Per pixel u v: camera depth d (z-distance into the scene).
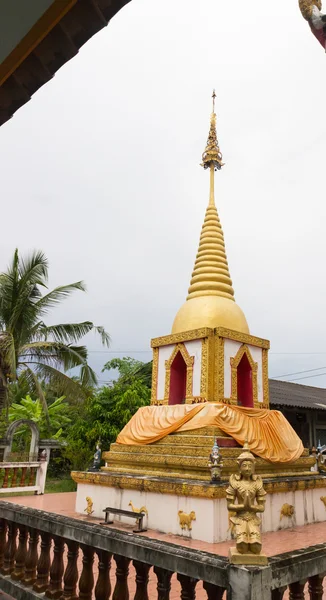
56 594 4.29
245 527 3.39
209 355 10.77
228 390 10.74
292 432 10.95
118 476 9.59
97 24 2.99
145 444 10.45
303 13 3.93
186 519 8.19
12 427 16.44
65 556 6.61
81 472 10.55
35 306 17.81
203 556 3.32
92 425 18.05
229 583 2.99
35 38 3.03
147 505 8.98
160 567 3.48
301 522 9.55
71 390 18.00
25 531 4.93
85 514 10.13
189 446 9.45
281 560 3.23
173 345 11.77
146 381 25.20
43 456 13.95
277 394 22.88
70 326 18.47
